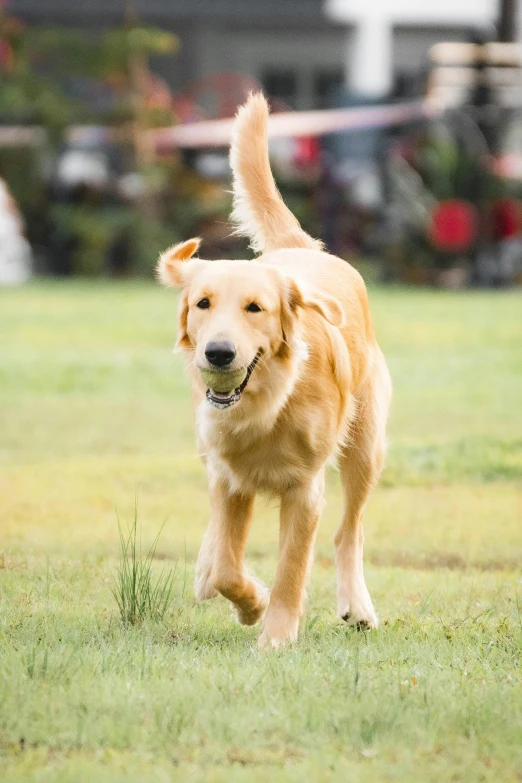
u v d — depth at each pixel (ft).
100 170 122.01
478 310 96.73
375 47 192.85
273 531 39.50
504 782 18.75
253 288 26.48
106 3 181.37
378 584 32.22
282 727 20.36
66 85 132.98
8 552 33.81
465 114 116.78
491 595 30.78
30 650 23.90
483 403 60.64
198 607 29.43
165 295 105.91
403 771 18.86
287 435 27.32
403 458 47.93
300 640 26.86
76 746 19.69
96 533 36.73
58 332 84.07
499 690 22.47
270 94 190.29
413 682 22.82
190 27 185.16
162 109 122.21
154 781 18.21
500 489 44.01
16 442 50.70
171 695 21.47
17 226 118.52
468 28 194.59
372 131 125.70
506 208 114.32
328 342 28.68
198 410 28.40
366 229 117.29
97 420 55.88
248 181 34.81
